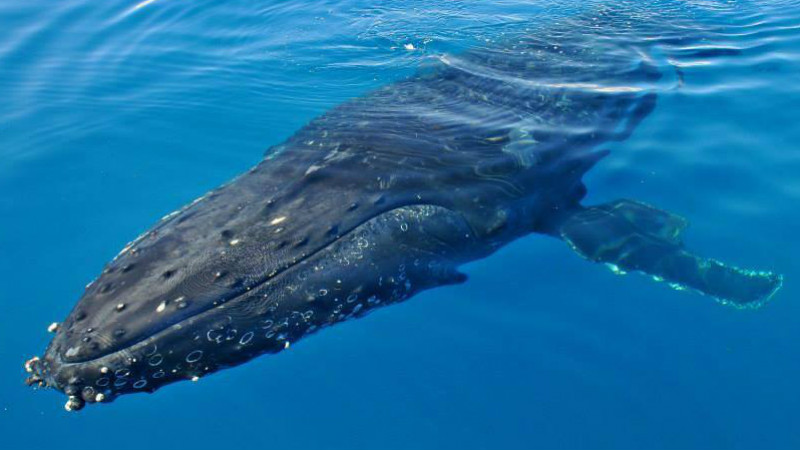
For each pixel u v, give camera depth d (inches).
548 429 236.8
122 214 344.8
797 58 446.9
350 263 255.9
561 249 306.3
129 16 550.0
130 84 453.4
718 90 410.6
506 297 284.4
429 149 311.0
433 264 281.3
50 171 373.4
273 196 268.2
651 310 274.2
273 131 401.4
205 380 253.8
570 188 335.3
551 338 266.1
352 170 285.1
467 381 253.6
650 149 361.7
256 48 495.2
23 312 292.5
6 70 467.5
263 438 241.9
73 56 489.4
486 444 235.0
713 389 243.1
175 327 223.9
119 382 219.9
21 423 249.1
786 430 229.6
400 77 428.8
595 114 378.3
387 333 271.0
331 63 468.1
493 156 321.4
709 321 267.3
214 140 396.8
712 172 343.6
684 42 470.9
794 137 363.9
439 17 528.4
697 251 300.2
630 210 323.0
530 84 394.6
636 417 237.1
